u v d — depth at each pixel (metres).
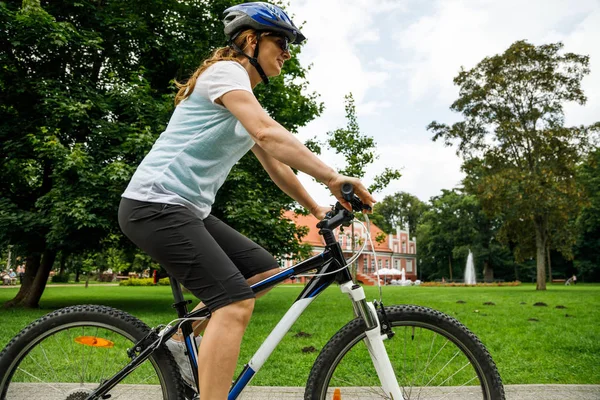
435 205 68.50
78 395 1.93
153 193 1.77
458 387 1.97
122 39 13.27
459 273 71.31
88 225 10.37
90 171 10.96
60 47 12.05
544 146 26.09
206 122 1.81
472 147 28.50
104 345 1.97
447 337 1.99
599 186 48.84
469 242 64.88
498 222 63.06
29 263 14.68
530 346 5.59
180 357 1.95
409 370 1.99
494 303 13.38
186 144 1.80
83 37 12.12
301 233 13.90
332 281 1.98
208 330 1.74
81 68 13.31
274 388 3.36
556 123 26.98
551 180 26.03
